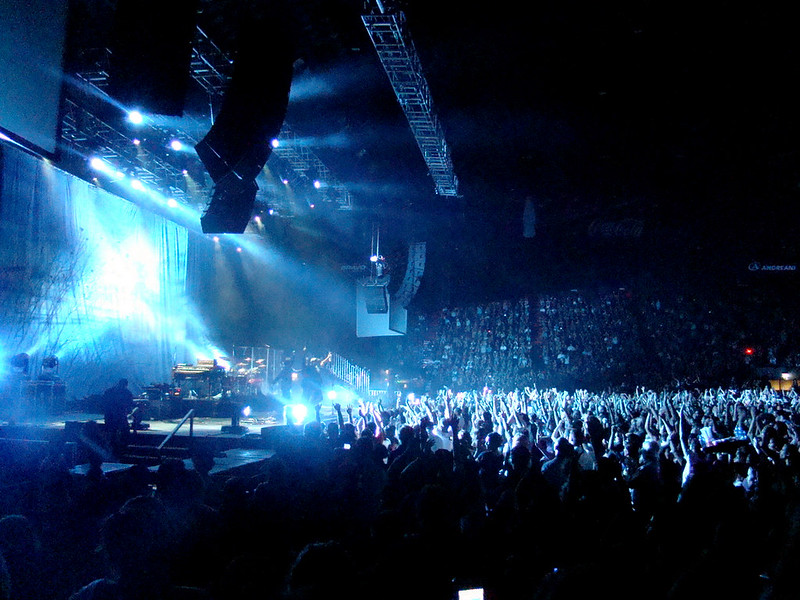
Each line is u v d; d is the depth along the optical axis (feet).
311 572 7.74
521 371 117.39
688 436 32.96
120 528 9.67
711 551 10.00
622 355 119.75
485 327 124.26
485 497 20.63
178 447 45.83
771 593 8.86
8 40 26.61
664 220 122.52
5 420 53.47
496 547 13.42
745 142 97.86
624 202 116.67
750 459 22.95
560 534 14.98
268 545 15.29
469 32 69.00
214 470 35.45
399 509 16.84
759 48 71.67
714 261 131.95
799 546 8.74
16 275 64.64
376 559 11.92
